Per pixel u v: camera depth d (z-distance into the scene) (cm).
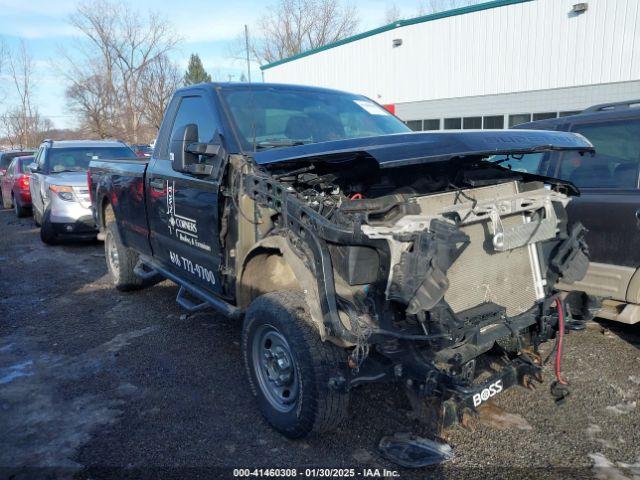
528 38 1747
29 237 1136
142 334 521
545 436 332
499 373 304
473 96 1925
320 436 335
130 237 598
